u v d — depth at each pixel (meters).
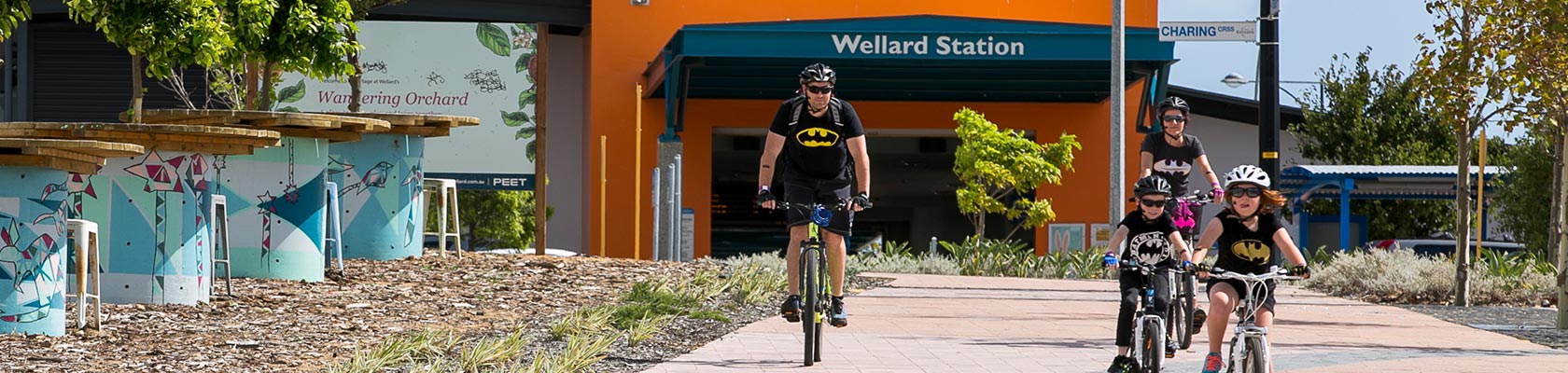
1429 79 16.05
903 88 32.78
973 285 17.48
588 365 9.13
